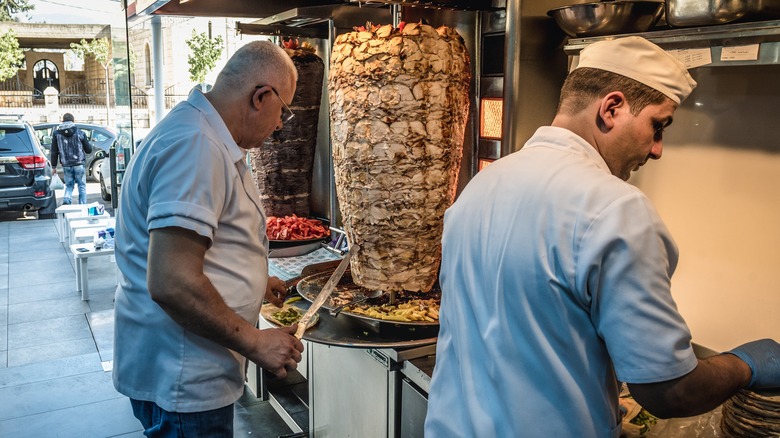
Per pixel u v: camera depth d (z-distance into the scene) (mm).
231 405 1843
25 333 4680
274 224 3230
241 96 1738
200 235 1573
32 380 3875
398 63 1938
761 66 1636
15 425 3342
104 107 20391
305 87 3186
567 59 2125
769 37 1438
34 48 21875
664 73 1188
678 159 1896
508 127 2088
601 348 1138
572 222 1085
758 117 1675
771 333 1727
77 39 22016
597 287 1071
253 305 1793
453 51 2012
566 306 1097
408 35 1949
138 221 1700
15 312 5141
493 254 1165
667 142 1919
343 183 2143
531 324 1113
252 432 3236
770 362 1260
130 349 1783
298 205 3469
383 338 2006
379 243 2121
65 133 9086
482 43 2455
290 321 2223
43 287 5848
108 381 3883
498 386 1147
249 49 1762
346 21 2982
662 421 1531
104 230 5789
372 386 2184
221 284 1699
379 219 2080
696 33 1570
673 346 1049
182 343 1711
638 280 1045
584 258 1062
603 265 1061
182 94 13703
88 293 5449
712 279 1855
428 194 2049
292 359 1773
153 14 3668
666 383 1059
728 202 1780
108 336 4625
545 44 2076
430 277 2201
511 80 2057
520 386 1129
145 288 1721
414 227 2078
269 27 3197
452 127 2039
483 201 1222
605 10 1729
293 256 3152
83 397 3666
